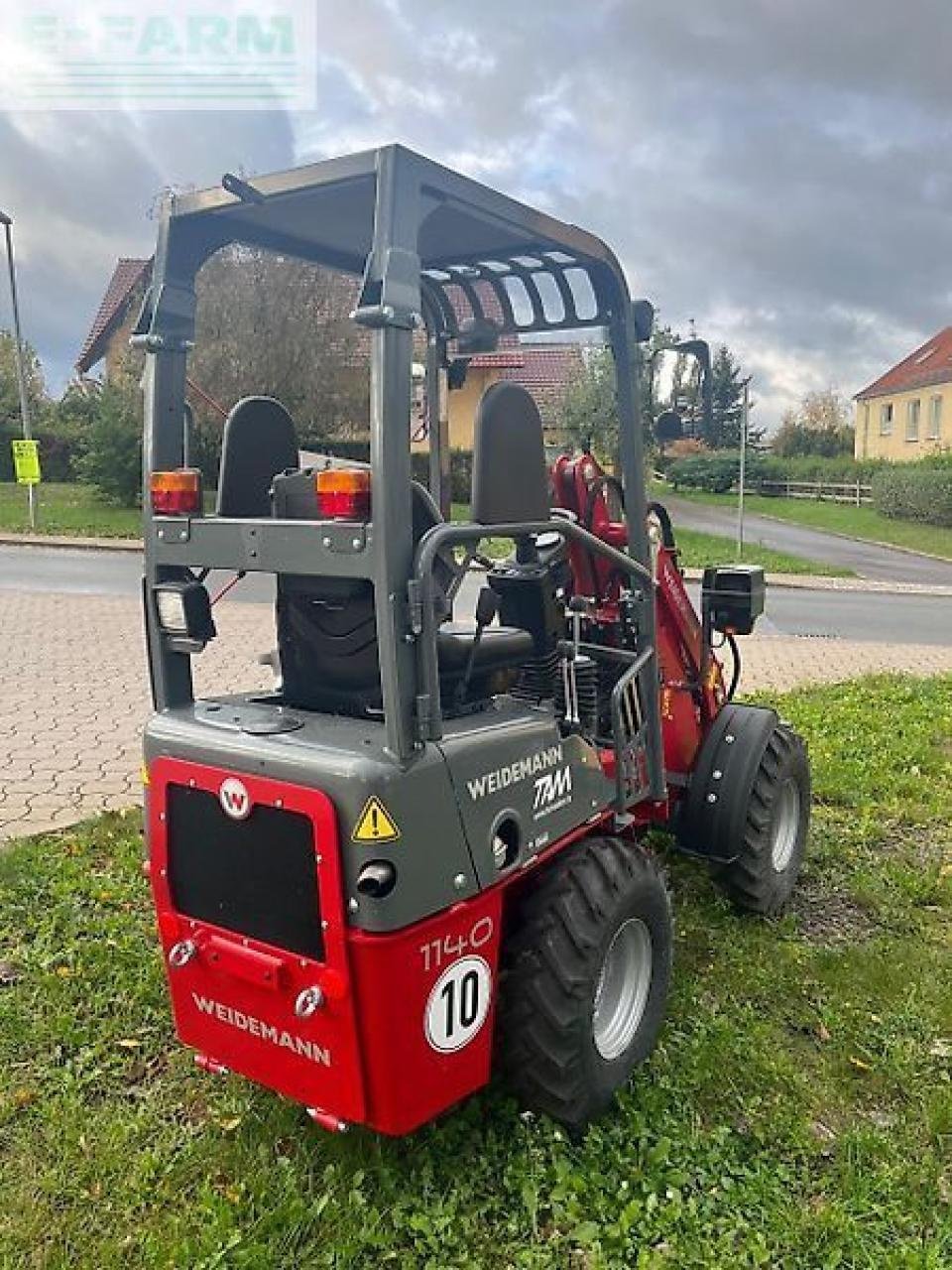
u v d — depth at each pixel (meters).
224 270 20.73
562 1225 2.72
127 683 8.64
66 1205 2.79
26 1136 3.04
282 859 2.58
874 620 14.13
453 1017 2.66
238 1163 2.90
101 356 31.55
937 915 4.60
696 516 31.42
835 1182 2.89
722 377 40.88
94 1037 3.50
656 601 4.05
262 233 3.22
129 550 18.72
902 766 6.63
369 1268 2.59
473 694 3.11
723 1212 2.75
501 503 2.74
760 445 51.88
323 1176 2.84
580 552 3.68
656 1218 2.71
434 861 2.53
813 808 5.86
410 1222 2.69
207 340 21.12
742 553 21.70
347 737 2.63
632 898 3.12
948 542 25.95
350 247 3.39
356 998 2.49
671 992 3.79
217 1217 2.69
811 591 17.31
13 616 11.62
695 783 4.30
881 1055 3.49
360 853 2.41
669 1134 3.03
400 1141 2.98
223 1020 2.82
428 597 2.44
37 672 8.98
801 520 30.89
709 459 40.94
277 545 2.58
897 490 30.88
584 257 3.29
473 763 2.65
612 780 3.39
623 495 3.59
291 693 3.12
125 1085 3.28
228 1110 3.12
